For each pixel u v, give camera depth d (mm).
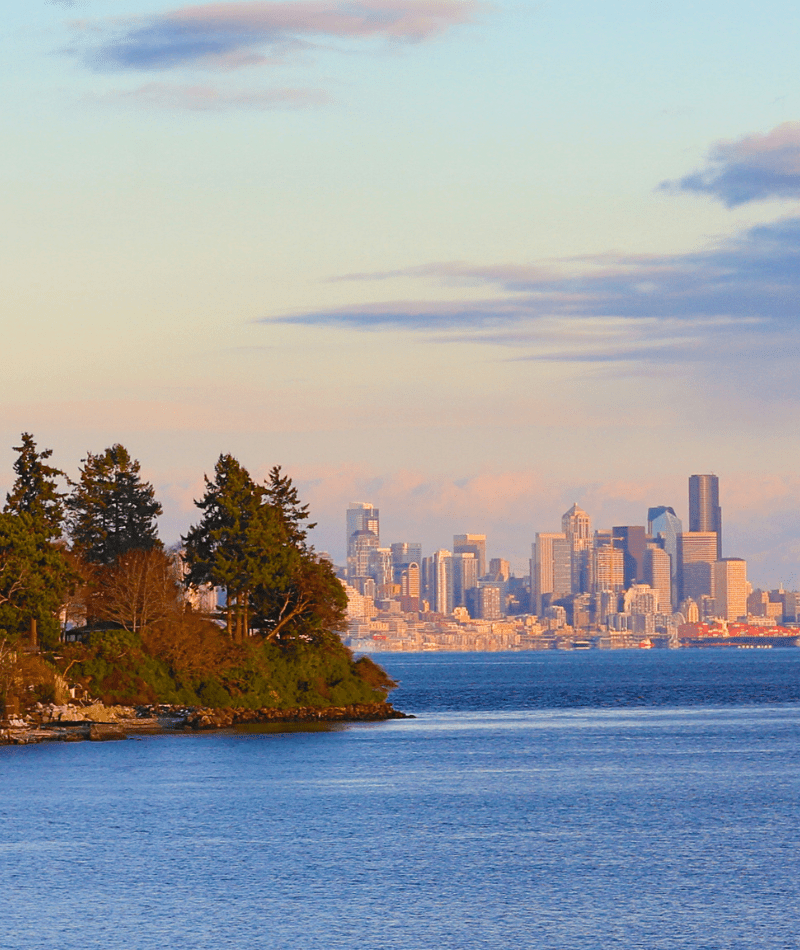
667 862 185125
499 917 153375
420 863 186000
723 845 198625
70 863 187250
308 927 149500
